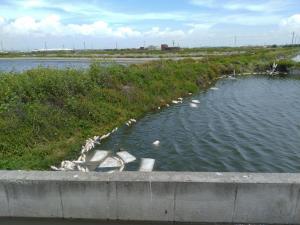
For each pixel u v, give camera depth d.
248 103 22.92
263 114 19.17
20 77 13.58
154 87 22.06
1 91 11.84
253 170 10.51
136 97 18.95
